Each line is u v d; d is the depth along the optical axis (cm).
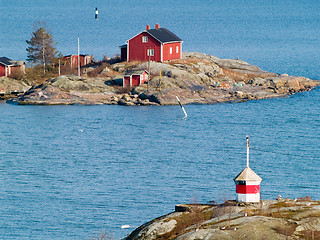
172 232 16288
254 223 15700
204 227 15950
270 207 16900
